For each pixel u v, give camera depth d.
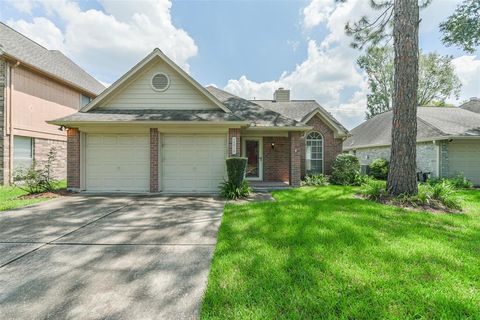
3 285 2.71
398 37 7.31
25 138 11.73
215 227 4.77
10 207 6.49
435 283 2.61
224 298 2.36
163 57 9.45
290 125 10.23
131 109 9.65
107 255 3.48
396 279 2.68
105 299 2.44
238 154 9.02
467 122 13.65
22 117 11.40
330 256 3.26
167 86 9.71
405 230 4.35
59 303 2.38
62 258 3.38
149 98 9.71
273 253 3.38
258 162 12.61
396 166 7.14
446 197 6.54
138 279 2.81
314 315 2.14
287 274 2.81
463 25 11.87
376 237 3.99
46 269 3.07
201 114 9.20
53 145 13.35
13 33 13.10
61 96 14.00
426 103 28.84
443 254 3.32
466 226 4.68
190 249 3.68
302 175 13.29
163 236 4.27
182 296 2.48
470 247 3.59
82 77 17.03
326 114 13.52
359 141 19.78
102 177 9.03
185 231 4.53
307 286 2.56
